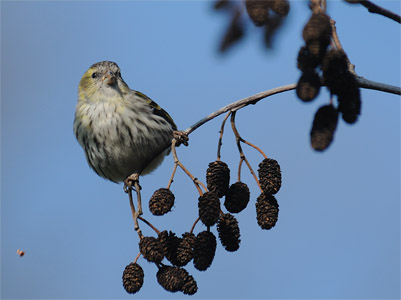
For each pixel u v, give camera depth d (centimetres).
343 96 638
